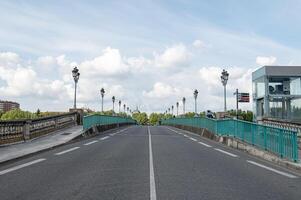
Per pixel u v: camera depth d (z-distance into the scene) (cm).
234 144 2205
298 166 1268
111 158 1542
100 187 915
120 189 891
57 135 2716
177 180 1020
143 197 803
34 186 927
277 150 1560
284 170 1277
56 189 889
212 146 2289
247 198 809
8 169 1223
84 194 833
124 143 2394
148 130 4809
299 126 2695
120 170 1203
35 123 2452
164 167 1281
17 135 2155
